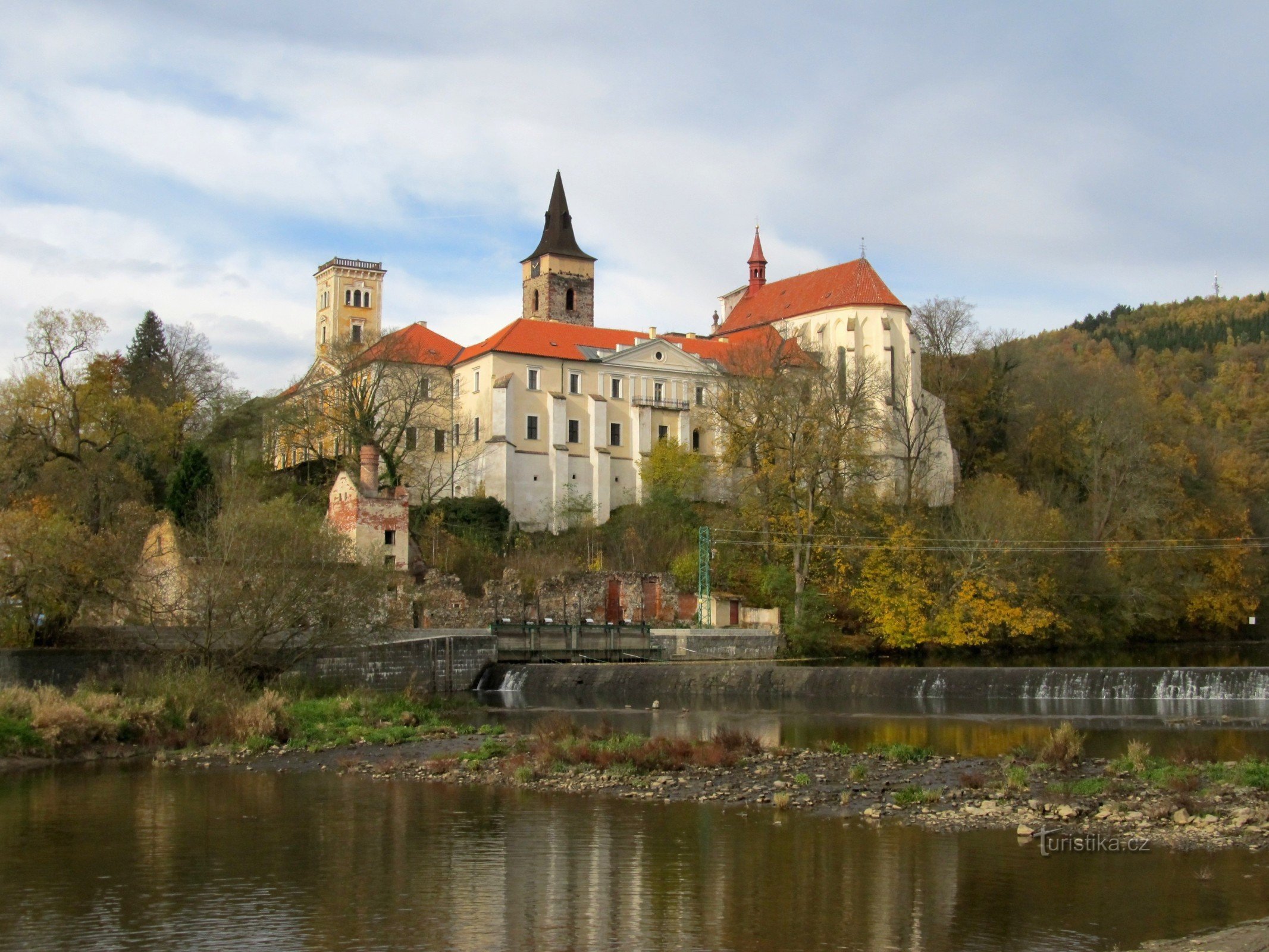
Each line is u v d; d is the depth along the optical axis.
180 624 59.44
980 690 70.06
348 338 118.75
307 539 61.72
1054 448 124.94
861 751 46.09
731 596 97.19
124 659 58.88
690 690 73.44
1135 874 27.78
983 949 22.98
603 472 122.75
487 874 28.39
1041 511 103.56
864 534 99.25
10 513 62.03
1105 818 33.47
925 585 96.12
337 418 106.81
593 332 130.50
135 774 42.78
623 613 95.69
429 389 117.75
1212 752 45.97
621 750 43.91
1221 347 193.12
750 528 100.75
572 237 148.38
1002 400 135.38
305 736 50.38
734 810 35.19
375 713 57.34
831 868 28.55
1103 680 68.38
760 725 57.59
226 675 57.66
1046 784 38.47
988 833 31.94
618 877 28.02
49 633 59.81
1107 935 23.64
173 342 132.12
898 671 71.62
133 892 27.09
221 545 60.50
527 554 101.75
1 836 32.62
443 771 42.44
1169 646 105.12
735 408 104.81
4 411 87.81
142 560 63.84
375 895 26.72
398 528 85.81
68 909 25.81
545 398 121.50
